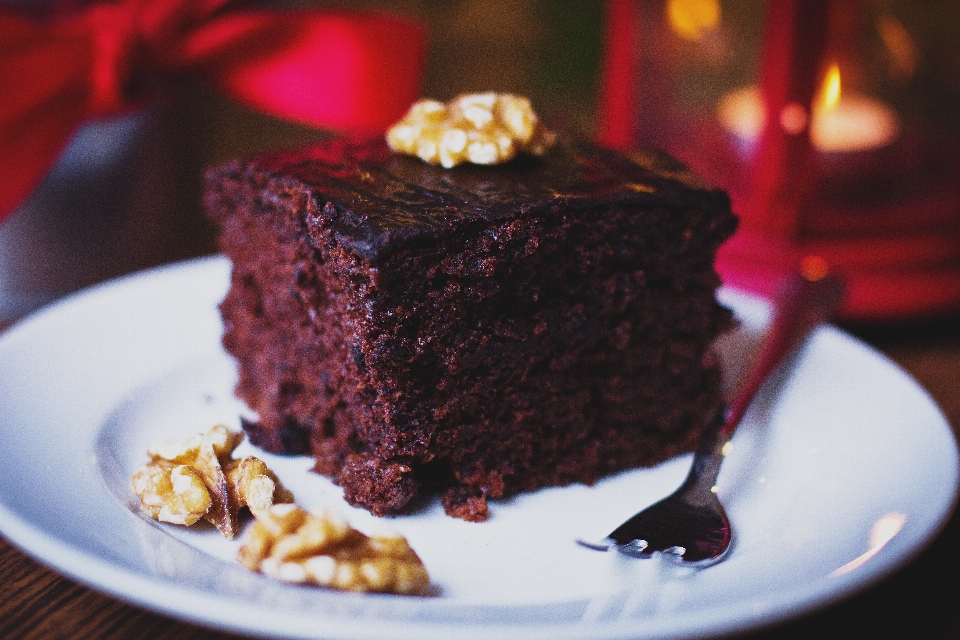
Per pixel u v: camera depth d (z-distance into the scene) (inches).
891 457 11.4
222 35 13.6
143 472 11.1
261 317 13.0
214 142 18.1
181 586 9.3
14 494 10.4
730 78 14.5
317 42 13.9
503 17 21.3
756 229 14.4
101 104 13.1
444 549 10.9
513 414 11.8
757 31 13.8
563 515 11.5
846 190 14.3
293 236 11.9
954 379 13.9
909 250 14.3
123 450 11.9
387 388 11.2
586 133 18.5
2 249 13.8
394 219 10.9
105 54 13.0
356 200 11.2
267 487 10.9
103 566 9.5
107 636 9.7
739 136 14.4
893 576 10.7
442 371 11.4
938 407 11.9
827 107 14.0
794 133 13.8
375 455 11.5
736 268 14.5
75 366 12.8
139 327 13.5
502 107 12.3
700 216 11.9
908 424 11.8
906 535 10.1
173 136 14.2
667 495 11.9
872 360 12.8
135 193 14.0
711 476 11.6
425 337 11.2
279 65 13.9
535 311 11.6
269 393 12.5
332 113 14.1
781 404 12.4
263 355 12.8
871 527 10.4
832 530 10.6
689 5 14.2
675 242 11.9
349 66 14.0
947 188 14.6
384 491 11.4
